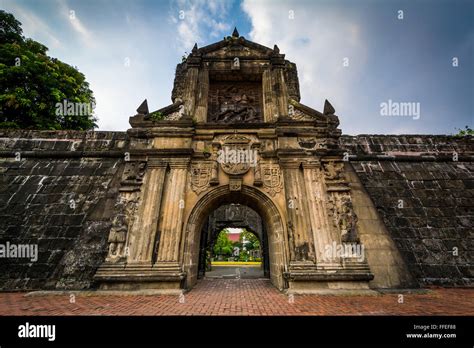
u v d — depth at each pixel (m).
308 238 9.79
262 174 11.17
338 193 10.74
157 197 10.32
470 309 6.52
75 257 9.55
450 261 10.79
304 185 10.80
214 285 11.43
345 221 10.14
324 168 11.28
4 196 12.12
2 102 16.66
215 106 14.16
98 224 10.36
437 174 14.23
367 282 9.15
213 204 11.32
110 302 7.34
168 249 9.52
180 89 14.80
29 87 18.08
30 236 10.66
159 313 6.11
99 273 8.92
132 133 11.72
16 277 9.41
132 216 10.03
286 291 8.92
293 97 13.70
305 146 11.64
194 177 11.06
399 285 9.38
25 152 13.94
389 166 14.52
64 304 7.02
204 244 15.87
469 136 15.86
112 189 11.37
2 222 11.08
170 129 11.77
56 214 11.47
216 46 14.63
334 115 12.61
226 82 14.70
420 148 15.28
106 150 14.16
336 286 9.02
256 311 6.37
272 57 14.09
